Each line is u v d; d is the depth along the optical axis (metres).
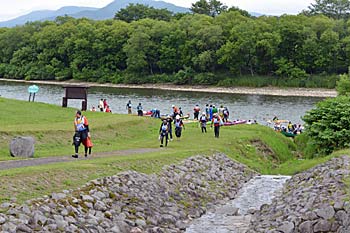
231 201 26.78
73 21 171.75
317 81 118.94
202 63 127.69
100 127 37.47
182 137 40.47
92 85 134.88
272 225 20.12
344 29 129.00
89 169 22.19
